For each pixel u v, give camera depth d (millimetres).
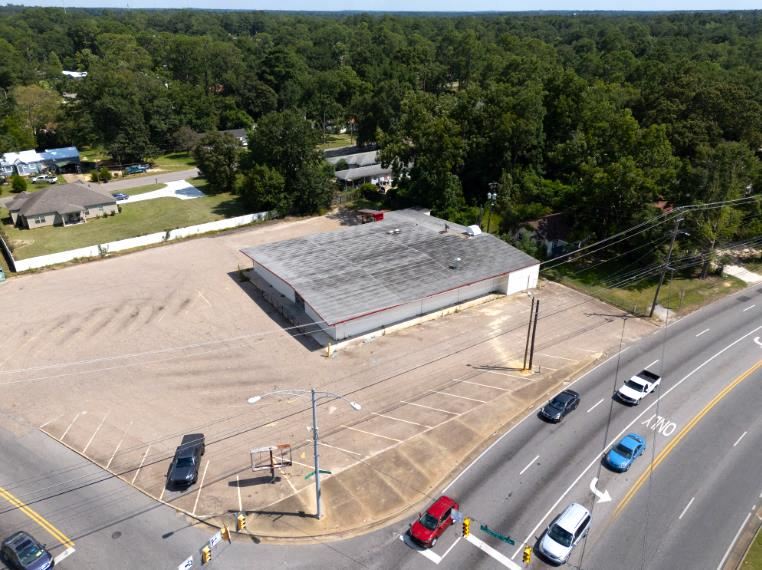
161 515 30594
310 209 82812
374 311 48438
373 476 33406
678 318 53406
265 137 81188
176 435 36781
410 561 27859
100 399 40375
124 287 58000
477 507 31172
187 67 155000
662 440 36812
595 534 29594
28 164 105062
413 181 78188
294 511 30891
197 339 48219
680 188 62406
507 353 46844
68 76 176000
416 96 82375
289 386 41781
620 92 93750
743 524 30359
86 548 28531
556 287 59625
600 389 42188
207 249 68812
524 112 76125
